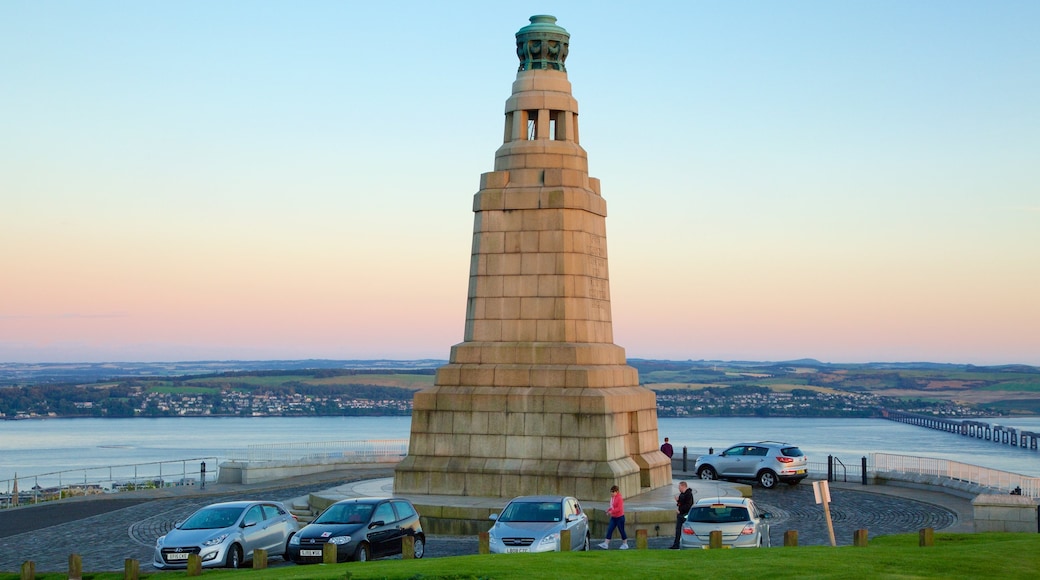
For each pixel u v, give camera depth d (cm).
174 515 5088
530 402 4788
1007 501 4016
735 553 3020
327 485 6406
